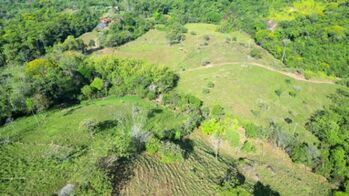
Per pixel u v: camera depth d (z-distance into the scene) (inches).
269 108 3213.6
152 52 5078.7
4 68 4448.8
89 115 2721.5
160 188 1742.1
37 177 1694.1
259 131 2748.5
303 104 3457.2
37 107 2847.0
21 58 4845.0
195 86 3545.8
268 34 5231.3
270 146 2719.0
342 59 4498.0
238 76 3747.5
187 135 2615.7
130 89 3398.1
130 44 5487.2
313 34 5068.9
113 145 1905.8
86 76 3412.9
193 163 2112.5
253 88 3513.8
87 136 2272.4
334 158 2539.4
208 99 3253.0
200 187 1867.6
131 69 3531.0
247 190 1951.3
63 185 1617.9
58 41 5634.8
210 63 4325.8
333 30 4889.3
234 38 5305.1
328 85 4008.4
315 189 2354.8
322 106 3535.9
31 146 2108.8
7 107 2701.8
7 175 1717.5
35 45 5255.9
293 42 5007.4
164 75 3479.3
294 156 2600.9
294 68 4347.9
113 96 3388.3
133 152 1959.9
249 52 4709.6
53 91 3056.1
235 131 2625.5
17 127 2497.5
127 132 2224.4
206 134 2687.0
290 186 2285.9
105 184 1578.5
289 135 2783.0
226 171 2174.0
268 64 4315.9
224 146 2588.6
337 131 2915.8
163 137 2397.9
